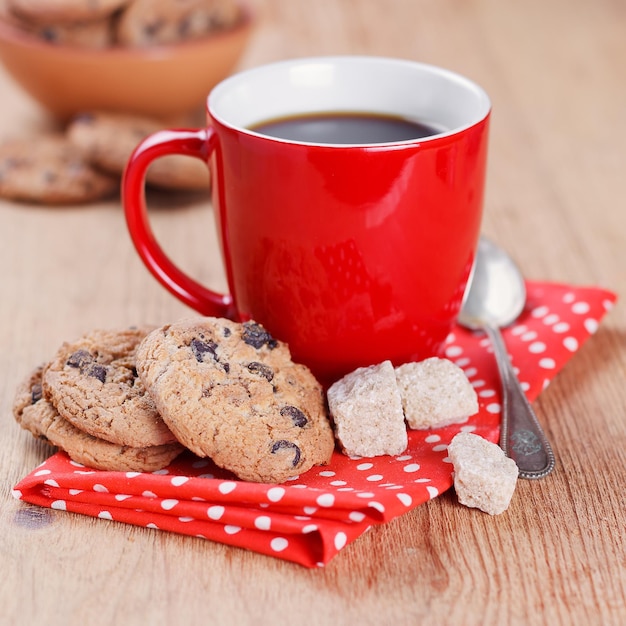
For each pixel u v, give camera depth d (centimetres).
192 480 48
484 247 60
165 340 50
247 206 51
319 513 47
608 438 52
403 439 50
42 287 63
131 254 66
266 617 46
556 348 56
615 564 47
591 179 73
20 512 49
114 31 73
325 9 104
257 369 50
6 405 54
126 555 48
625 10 104
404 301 52
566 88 85
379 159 50
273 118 55
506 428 52
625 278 63
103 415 49
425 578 47
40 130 77
